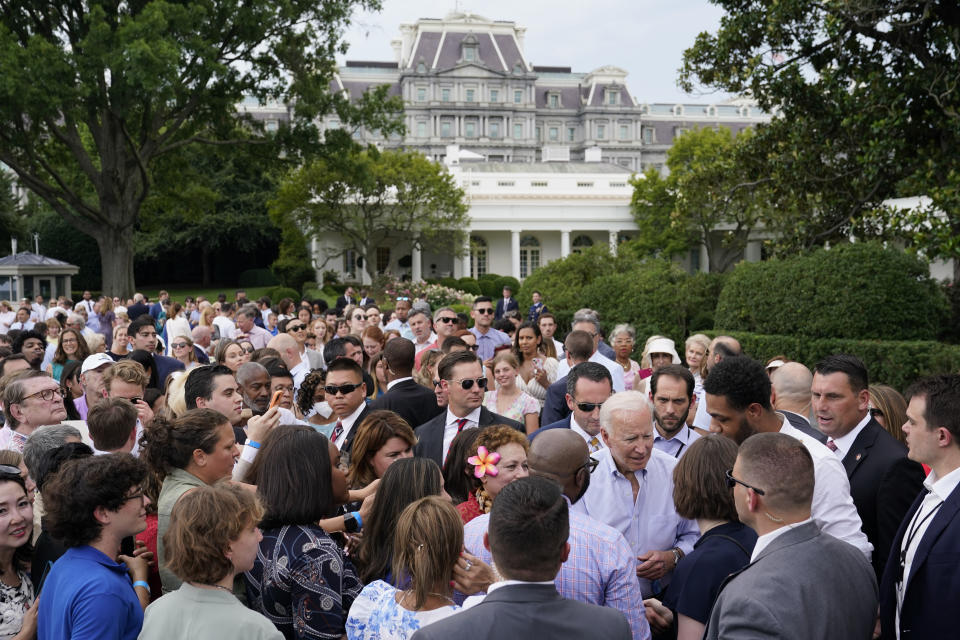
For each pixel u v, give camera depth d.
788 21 14.64
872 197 14.91
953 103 13.02
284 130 29.62
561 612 2.41
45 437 4.12
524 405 6.74
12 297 29.33
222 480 3.78
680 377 4.85
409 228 50.34
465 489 4.25
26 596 3.53
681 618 3.14
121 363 5.66
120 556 3.68
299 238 49.88
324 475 3.51
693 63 16.41
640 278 19.25
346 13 28.75
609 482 4.04
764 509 2.77
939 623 2.98
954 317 13.77
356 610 3.00
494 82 106.50
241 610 2.82
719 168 17.11
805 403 4.77
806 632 2.48
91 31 23.06
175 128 28.94
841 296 12.69
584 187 59.25
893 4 13.38
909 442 3.27
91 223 29.02
